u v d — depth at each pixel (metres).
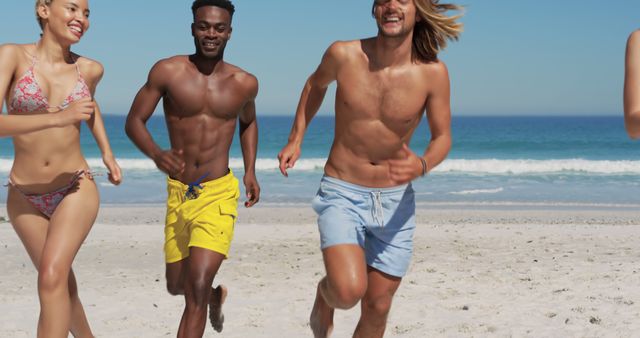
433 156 4.65
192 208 5.00
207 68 5.11
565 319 7.00
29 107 4.50
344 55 4.68
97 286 8.73
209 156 5.08
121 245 12.04
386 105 4.64
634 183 27.97
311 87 5.02
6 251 11.30
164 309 7.49
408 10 4.49
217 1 4.98
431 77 4.68
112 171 4.77
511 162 32.84
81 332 4.99
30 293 8.31
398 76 4.62
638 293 8.20
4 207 20.00
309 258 10.79
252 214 18.19
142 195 23.39
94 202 4.62
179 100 5.04
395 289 4.89
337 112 4.80
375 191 4.71
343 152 4.75
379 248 4.81
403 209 4.77
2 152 46.06
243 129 5.56
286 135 81.50
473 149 54.50
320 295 5.04
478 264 10.27
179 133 5.10
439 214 18.66
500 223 16.45
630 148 54.81
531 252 11.44
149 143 5.05
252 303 7.79
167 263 5.22
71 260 4.45
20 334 6.48
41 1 4.46
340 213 4.67
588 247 12.05
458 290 8.42
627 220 17.83
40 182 4.55
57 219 4.48
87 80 4.70
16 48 4.48
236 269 9.85
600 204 21.95
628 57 3.27
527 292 8.29
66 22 4.46
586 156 47.81
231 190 5.12
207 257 4.91
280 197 22.94
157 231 13.95
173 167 4.93
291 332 6.63
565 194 24.50
